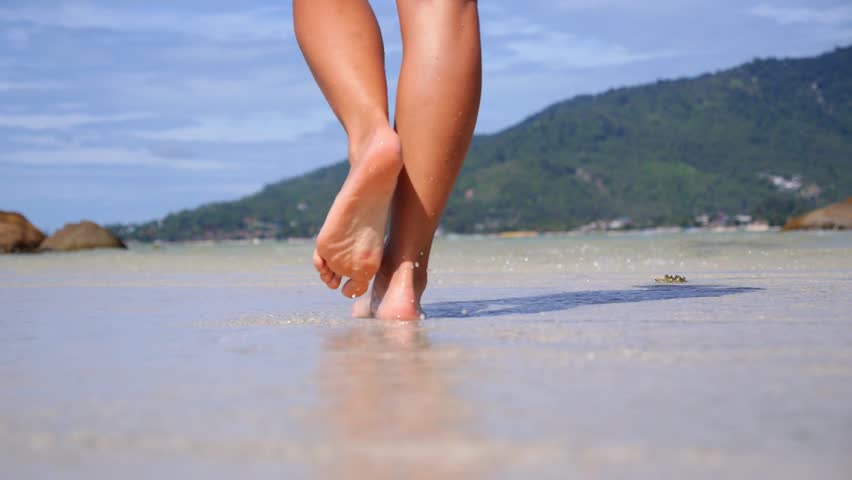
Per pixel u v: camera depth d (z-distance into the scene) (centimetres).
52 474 82
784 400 110
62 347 177
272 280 470
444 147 229
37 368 147
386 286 239
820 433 93
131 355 163
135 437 95
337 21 237
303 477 79
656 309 239
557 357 148
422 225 234
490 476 78
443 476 78
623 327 194
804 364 138
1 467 84
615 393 115
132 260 937
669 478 77
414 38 232
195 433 96
